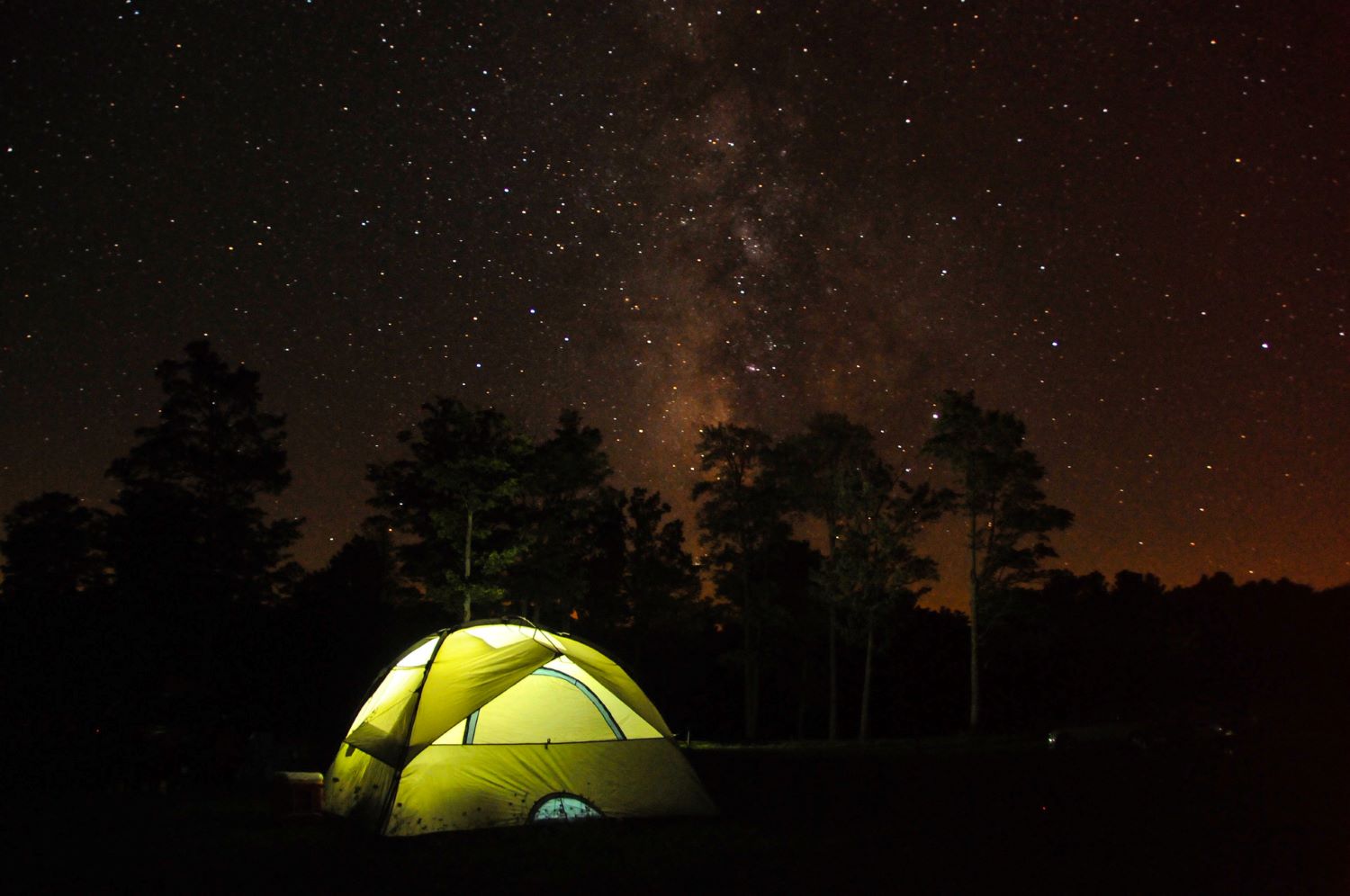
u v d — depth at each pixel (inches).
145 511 1202.6
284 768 632.4
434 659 446.3
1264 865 337.4
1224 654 1968.5
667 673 2187.5
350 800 442.0
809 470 1557.6
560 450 1331.2
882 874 325.7
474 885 313.0
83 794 522.0
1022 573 1432.1
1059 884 309.9
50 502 1429.6
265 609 1357.0
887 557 1492.4
